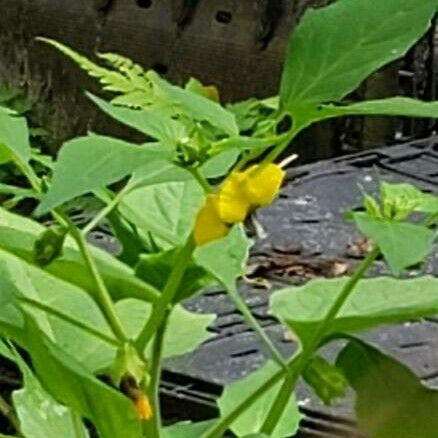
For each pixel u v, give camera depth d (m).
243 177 0.41
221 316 0.97
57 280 0.49
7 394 0.78
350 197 1.44
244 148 0.41
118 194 0.47
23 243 0.46
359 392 0.49
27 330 0.43
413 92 2.30
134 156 0.38
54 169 0.37
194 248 0.44
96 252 0.50
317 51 0.41
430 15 0.41
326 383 0.48
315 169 1.54
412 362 0.90
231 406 0.54
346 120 2.34
